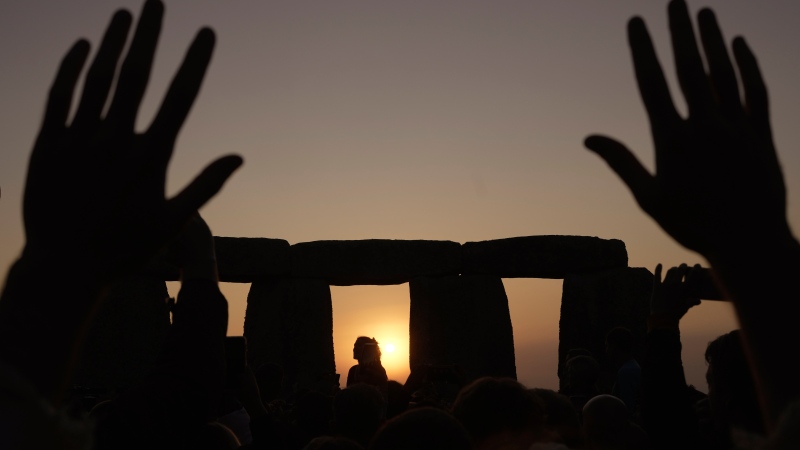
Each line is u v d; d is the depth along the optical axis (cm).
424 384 395
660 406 197
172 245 149
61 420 64
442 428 178
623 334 619
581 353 693
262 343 1667
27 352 72
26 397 62
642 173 81
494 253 1739
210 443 261
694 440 196
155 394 134
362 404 325
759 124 79
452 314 1711
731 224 76
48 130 76
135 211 76
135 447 131
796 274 74
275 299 1689
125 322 1578
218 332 143
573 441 294
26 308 73
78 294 75
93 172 75
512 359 1698
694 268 200
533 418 219
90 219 76
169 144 77
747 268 75
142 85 75
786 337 73
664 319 201
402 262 1723
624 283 1711
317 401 423
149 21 75
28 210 76
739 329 77
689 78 78
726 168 77
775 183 77
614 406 325
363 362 527
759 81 78
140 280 1612
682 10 79
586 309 1698
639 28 80
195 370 138
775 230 75
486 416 215
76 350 75
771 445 70
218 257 1648
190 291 144
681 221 78
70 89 75
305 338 1659
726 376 176
